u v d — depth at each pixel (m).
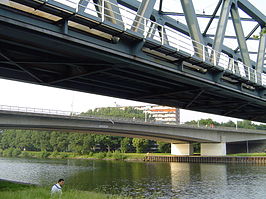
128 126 61.66
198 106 26.95
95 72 16.39
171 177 48.97
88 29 12.74
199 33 17.64
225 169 62.28
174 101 26.47
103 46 13.17
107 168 65.44
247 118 35.47
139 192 35.25
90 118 54.59
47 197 14.65
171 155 94.00
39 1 10.60
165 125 67.88
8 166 70.69
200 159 85.50
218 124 154.62
